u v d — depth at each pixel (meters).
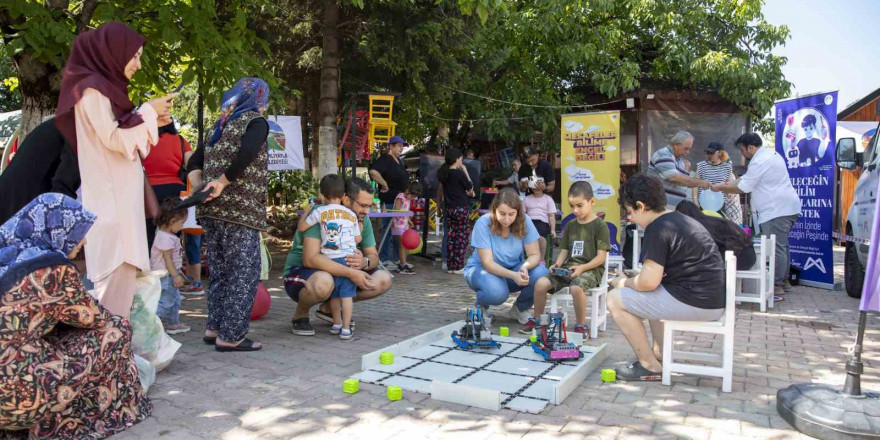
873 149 7.60
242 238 4.61
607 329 5.60
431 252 12.09
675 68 15.78
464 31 12.12
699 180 8.01
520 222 5.45
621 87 15.38
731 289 3.72
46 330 2.80
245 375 4.10
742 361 4.54
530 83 16.55
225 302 4.68
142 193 3.67
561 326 4.58
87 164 3.41
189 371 4.18
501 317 6.18
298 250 5.43
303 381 3.97
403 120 17.20
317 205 5.40
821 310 6.70
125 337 3.11
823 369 4.33
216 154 4.50
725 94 15.01
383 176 9.61
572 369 4.18
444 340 5.08
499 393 3.42
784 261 7.50
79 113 3.37
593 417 3.34
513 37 16.06
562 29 15.55
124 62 3.49
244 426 3.20
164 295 5.21
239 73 6.75
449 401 3.57
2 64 11.72
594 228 5.34
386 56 11.52
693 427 3.21
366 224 5.63
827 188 8.17
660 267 3.78
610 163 9.32
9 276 2.67
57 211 2.88
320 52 12.20
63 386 2.78
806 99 8.50
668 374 3.90
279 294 7.47
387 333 5.44
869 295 3.16
